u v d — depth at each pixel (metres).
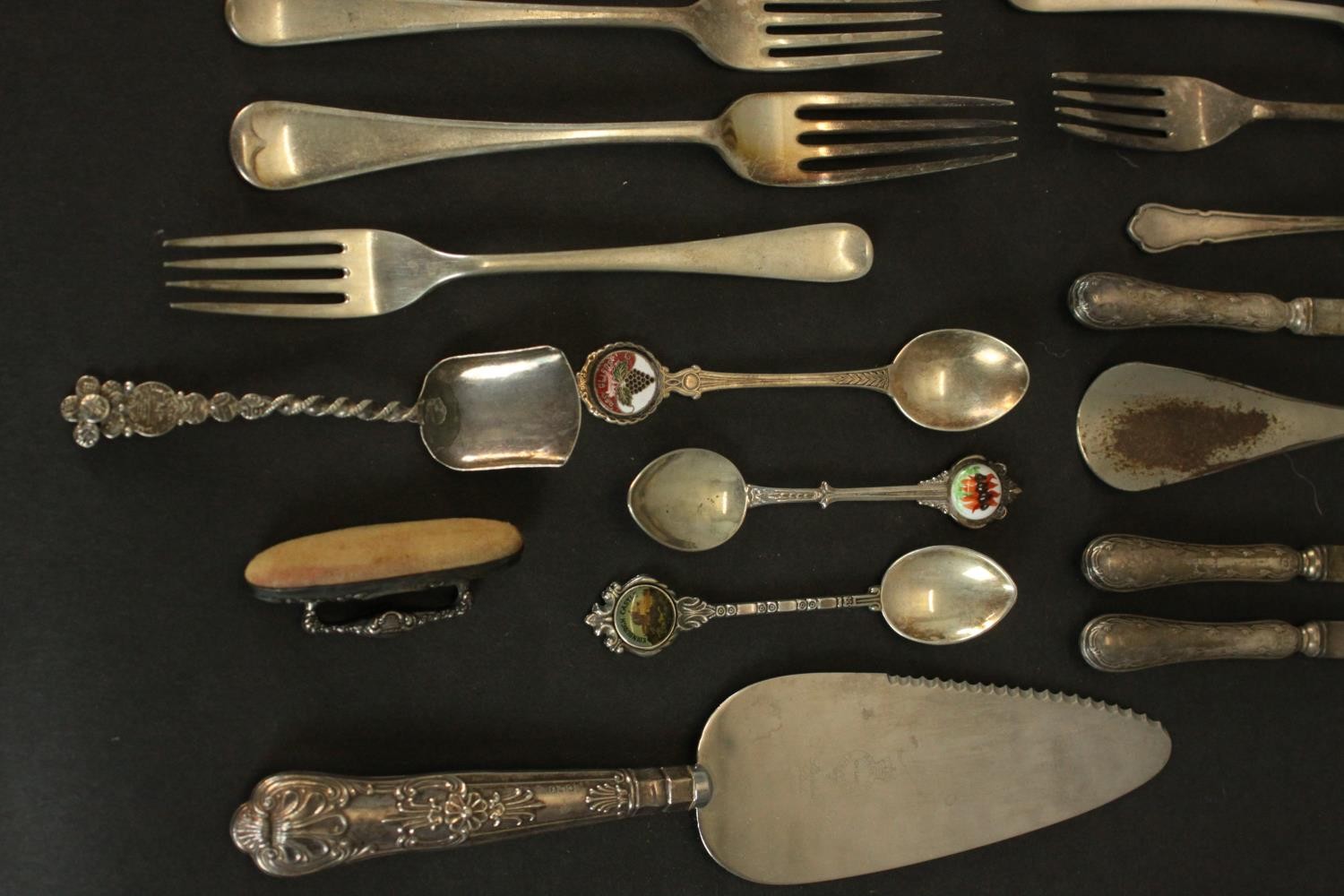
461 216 0.36
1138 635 0.39
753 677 0.37
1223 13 0.42
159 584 0.34
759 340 0.38
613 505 0.37
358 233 0.34
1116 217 0.40
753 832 0.37
